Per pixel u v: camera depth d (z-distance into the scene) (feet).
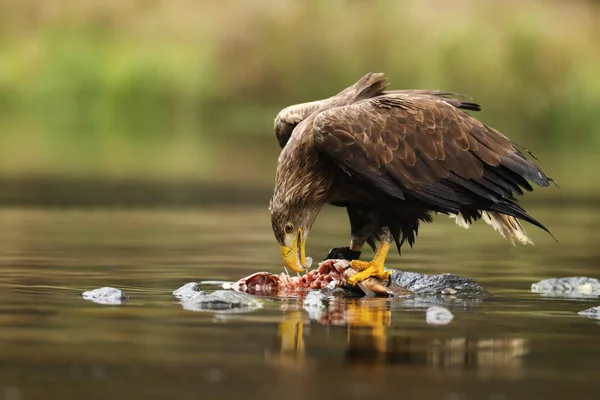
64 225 57.36
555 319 30.07
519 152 38.50
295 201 37.78
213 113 154.71
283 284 36.63
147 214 64.03
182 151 113.19
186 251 47.11
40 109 162.61
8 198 71.72
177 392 21.03
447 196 37.81
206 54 156.25
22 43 165.17
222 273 40.11
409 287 36.99
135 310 30.55
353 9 143.13
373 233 39.58
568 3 146.41
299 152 37.83
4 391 21.03
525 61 138.62
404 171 37.52
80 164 96.99
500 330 28.07
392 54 138.82
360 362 23.82
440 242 53.98
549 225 61.46
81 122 156.46
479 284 38.47
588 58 140.26
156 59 158.51
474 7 141.79
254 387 21.47
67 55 162.09
